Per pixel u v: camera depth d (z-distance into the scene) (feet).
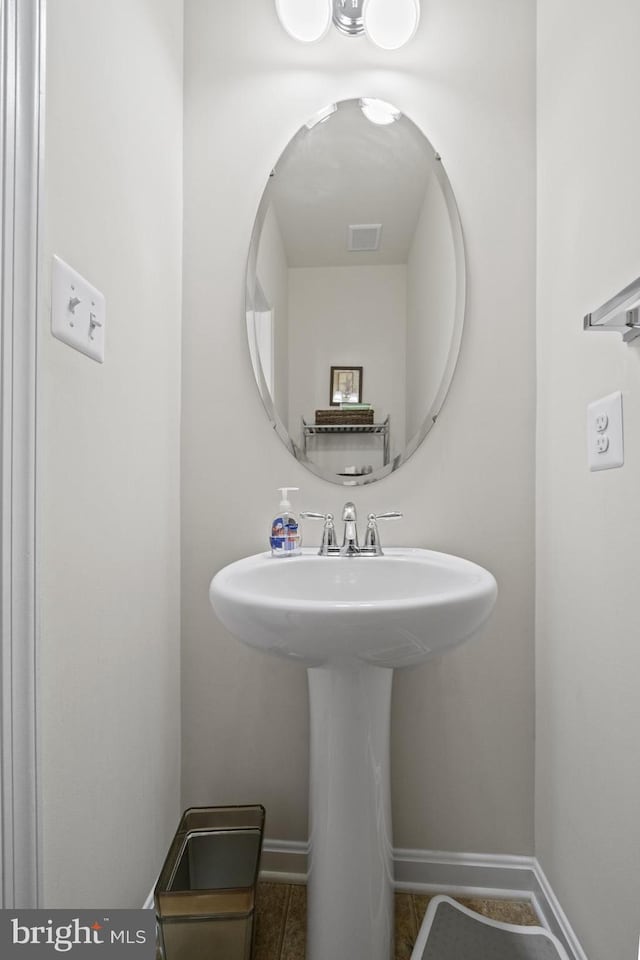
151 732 3.75
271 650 2.76
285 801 4.28
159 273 3.92
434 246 4.35
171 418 4.20
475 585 2.91
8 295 2.23
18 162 2.27
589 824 3.19
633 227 2.76
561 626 3.66
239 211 4.44
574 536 3.45
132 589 3.43
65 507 2.61
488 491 4.25
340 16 4.29
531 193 4.27
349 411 4.37
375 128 4.40
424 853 4.16
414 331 4.36
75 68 2.72
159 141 3.93
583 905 3.25
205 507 4.39
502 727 4.17
